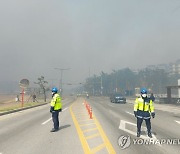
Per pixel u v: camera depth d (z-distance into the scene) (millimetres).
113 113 22922
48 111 25844
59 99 12625
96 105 37781
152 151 8188
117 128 13180
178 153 7930
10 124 15133
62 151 8219
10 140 10125
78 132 11891
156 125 14492
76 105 37469
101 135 11055
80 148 8609
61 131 12227
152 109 10680
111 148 8570
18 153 8047
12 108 26844
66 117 19078
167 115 20984
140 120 10641
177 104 40375
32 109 29109
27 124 15094
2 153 8070
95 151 8180
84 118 18359
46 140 10039
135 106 10727
